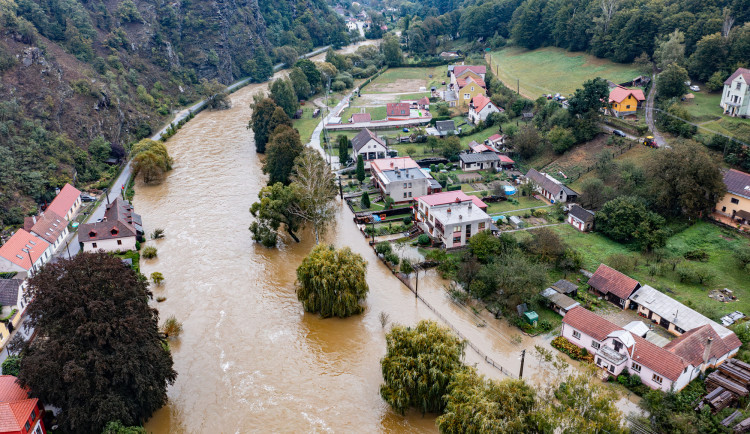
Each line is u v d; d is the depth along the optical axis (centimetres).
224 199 11306
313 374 6319
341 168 12888
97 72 15850
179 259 8969
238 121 17212
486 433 4559
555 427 4541
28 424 4866
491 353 6512
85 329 5056
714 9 13862
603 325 6316
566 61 17462
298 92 18862
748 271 7350
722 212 8756
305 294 7344
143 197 11500
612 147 11106
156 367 5462
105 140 13525
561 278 7894
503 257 7850
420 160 12812
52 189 11175
